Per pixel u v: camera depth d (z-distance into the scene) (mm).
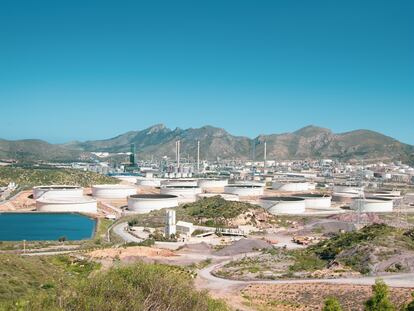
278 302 88875
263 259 128500
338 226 199750
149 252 137625
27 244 150750
